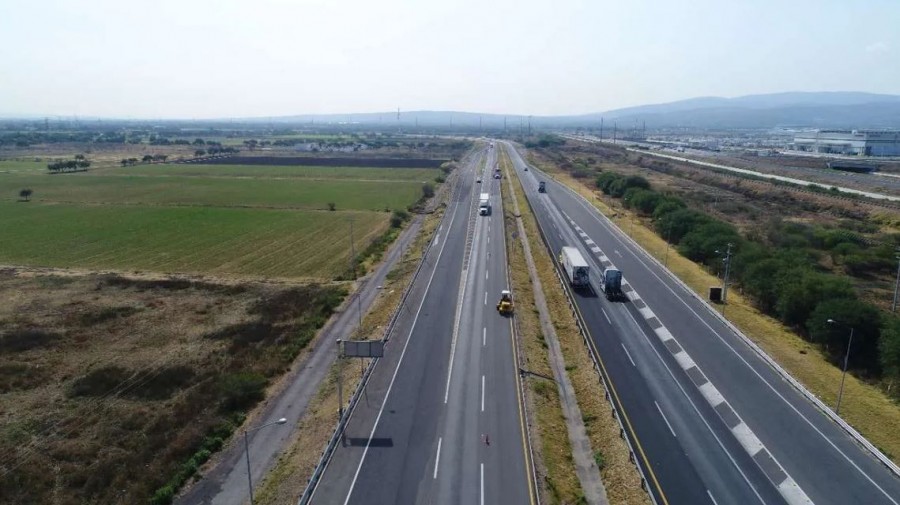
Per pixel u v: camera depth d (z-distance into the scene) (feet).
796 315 240.12
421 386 190.90
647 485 143.74
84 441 164.76
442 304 269.85
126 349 226.17
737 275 294.87
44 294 290.97
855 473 150.92
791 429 170.60
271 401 186.70
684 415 177.78
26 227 444.96
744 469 152.05
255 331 241.35
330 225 458.91
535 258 357.61
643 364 211.61
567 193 602.03
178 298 286.66
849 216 473.67
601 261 345.10
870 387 196.44
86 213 500.33
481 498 136.36
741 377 202.08
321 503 134.92
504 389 188.65
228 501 139.54
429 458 151.74
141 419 175.11
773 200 547.08
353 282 312.09
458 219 469.16
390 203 558.56
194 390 192.34
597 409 180.14
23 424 173.06
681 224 384.47
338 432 162.30
